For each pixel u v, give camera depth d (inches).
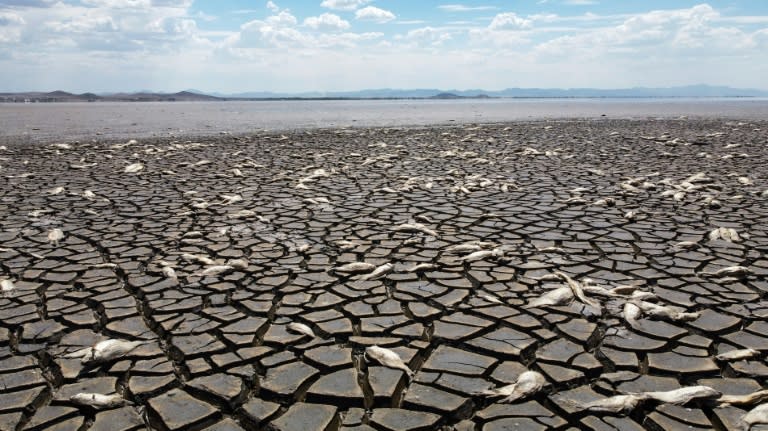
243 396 122.7
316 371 133.0
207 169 482.6
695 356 139.0
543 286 187.8
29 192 368.8
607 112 2036.2
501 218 289.9
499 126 1096.8
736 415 113.7
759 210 302.7
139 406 119.7
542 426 110.6
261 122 1364.4
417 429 110.4
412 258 220.8
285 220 289.1
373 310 169.3
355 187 392.2
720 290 183.9
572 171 460.1
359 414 115.8
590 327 155.7
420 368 134.6
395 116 1780.3
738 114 1689.2
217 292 185.3
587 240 245.8
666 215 293.7
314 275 201.8
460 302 175.2
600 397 120.9
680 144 673.0
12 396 123.0
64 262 217.3
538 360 137.3
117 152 610.9
